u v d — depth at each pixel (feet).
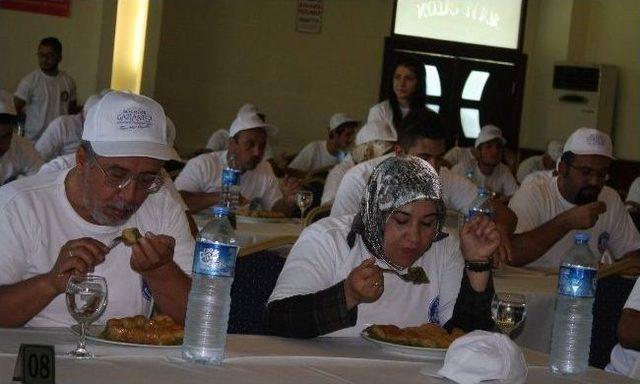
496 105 44.75
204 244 7.57
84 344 7.43
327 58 42.22
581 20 44.50
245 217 19.35
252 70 41.39
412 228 9.28
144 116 8.34
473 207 15.28
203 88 40.78
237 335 8.90
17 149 20.34
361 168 15.26
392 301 9.71
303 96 42.09
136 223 9.21
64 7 37.35
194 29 40.45
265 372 7.41
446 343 8.65
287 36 41.70
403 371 7.97
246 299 10.75
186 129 40.68
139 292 9.07
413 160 9.41
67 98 35.22
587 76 43.42
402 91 22.75
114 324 7.88
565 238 16.15
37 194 8.75
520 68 44.75
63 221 8.78
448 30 43.70
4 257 8.59
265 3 41.27
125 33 38.40
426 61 43.55
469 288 9.49
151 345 7.72
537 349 13.26
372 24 42.65
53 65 34.68
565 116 43.93
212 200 19.51
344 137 31.58
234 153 20.71
